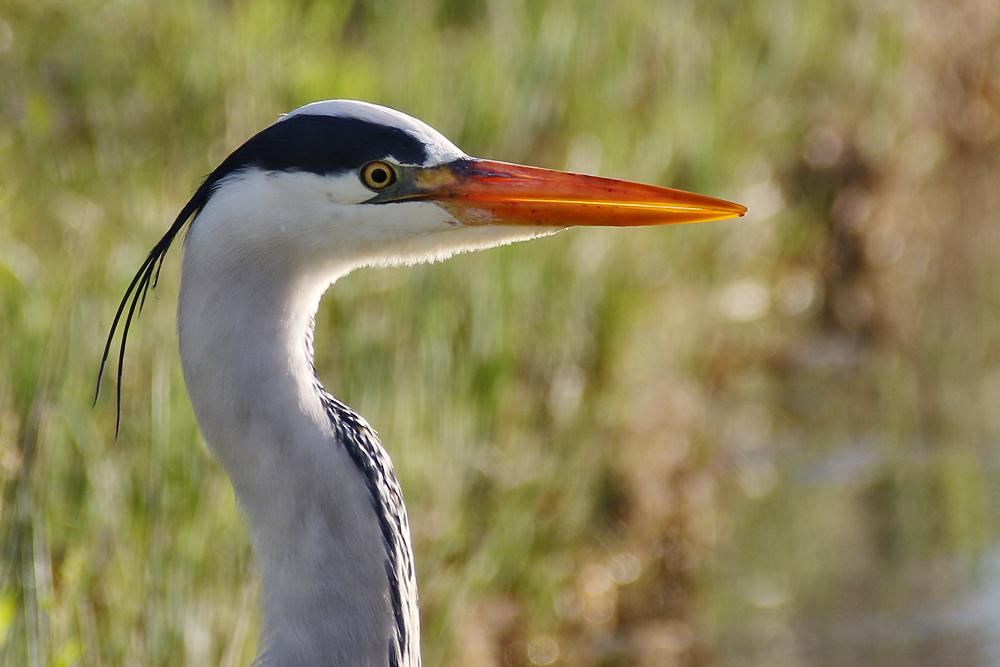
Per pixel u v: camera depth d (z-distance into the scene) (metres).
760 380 15.12
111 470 7.11
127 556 6.89
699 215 5.28
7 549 6.06
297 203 4.89
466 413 9.58
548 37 12.37
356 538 4.85
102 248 8.62
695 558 11.50
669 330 12.07
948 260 17.75
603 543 10.84
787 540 11.91
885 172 16.75
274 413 4.82
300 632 4.81
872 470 13.27
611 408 10.77
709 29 15.44
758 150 15.02
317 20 12.95
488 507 9.63
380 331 9.14
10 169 10.18
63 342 7.07
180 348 4.90
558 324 10.61
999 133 18.94
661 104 13.52
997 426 14.39
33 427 6.34
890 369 15.70
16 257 8.54
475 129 11.56
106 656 6.54
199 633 6.87
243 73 11.16
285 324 4.90
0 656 5.89
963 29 18.72
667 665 10.09
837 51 17.06
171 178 10.23
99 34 11.53
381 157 4.99
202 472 7.36
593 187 5.27
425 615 8.69
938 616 10.63
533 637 10.02
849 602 10.90
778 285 15.96
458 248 5.23
